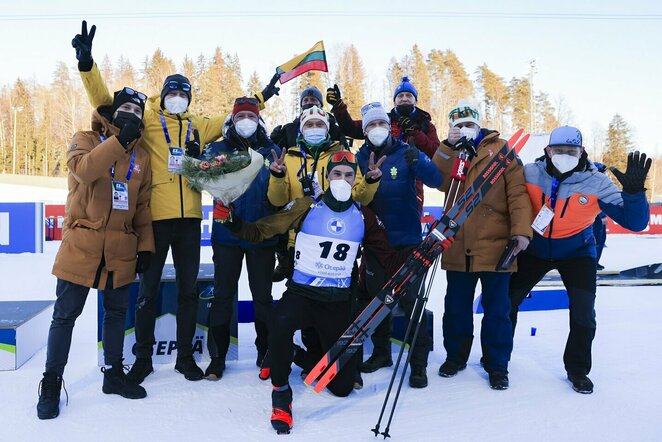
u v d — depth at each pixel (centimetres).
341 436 234
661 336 411
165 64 4569
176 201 297
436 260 263
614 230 1568
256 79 4362
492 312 305
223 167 244
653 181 4638
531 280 322
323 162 306
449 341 322
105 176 267
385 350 338
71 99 4278
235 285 318
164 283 339
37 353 352
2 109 4341
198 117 331
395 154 313
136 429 239
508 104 4500
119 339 281
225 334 314
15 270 761
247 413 259
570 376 297
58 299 264
